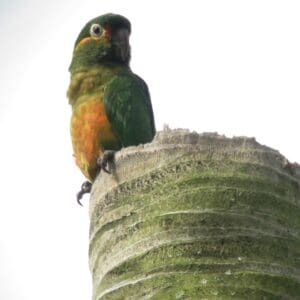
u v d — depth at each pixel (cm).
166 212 1264
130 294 1243
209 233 1233
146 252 1252
